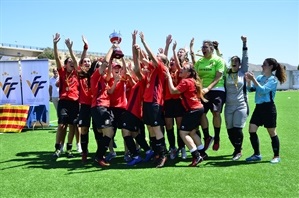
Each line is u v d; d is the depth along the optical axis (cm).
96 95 708
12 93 1358
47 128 1324
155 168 676
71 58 800
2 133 1208
